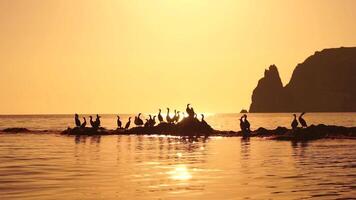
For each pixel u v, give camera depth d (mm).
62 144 56219
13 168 31703
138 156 40938
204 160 37594
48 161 36375
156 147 51781
